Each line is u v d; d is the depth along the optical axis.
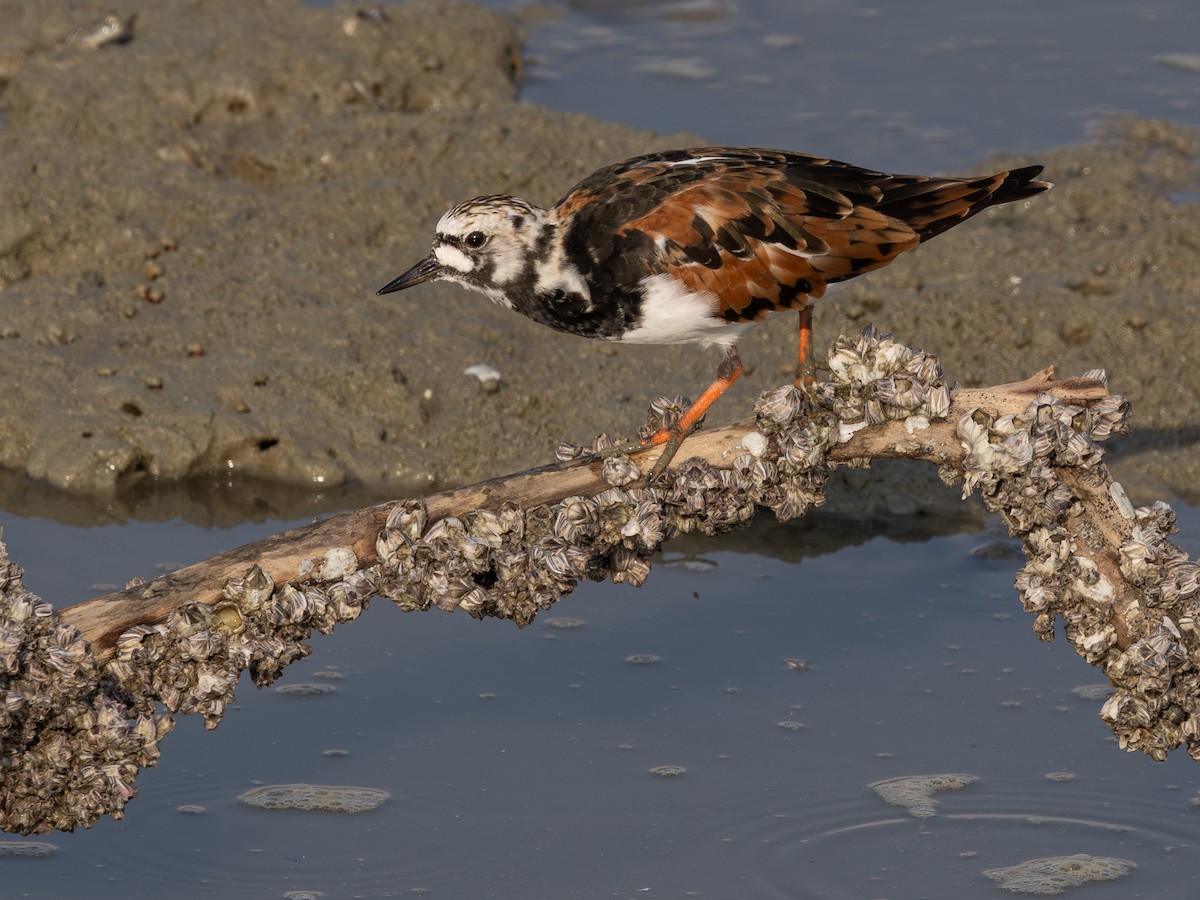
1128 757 11.41
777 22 24.64
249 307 16.95
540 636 12.91
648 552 9.48
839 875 10.21
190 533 14.47
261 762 11.34
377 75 21.09
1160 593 8.96
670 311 10.91
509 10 24.81
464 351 16.56
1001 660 12.54
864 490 15.05
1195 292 17.47
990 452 8.97
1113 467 15.29
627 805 10.87
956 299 17.17
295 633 8.89
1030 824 10.73
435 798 10.95
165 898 10.01
